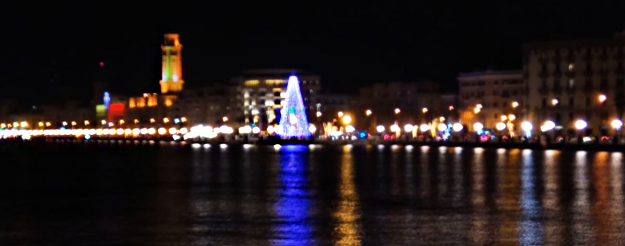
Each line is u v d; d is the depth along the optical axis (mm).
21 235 42562
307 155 127812
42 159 123312
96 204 56062
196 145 196875
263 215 49469
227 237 41531
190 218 48375
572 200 55812
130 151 155500
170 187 68812
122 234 42688
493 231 42625
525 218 47156
